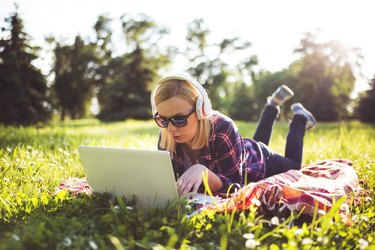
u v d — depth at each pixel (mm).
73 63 45875
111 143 6102
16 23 20125
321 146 5738
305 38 40625
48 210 2256
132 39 41219
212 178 2562
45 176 3219
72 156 4488
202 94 2582
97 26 45219
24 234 1833
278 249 1663
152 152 2096
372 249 1778
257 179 3129
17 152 4047
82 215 2125
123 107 34125
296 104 4156
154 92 2650
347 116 37781
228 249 1806
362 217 2166
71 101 46125
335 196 2406
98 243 1735
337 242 1891
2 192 2668
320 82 38781
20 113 19859
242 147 2963
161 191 2188
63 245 1687
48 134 7230
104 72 44938
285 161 3533
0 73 19609
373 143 6293
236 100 48031
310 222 2252
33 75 20375
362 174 3404
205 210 2094
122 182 2328
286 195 2295
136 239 1848
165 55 41688
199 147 2725
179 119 2510
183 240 1750
